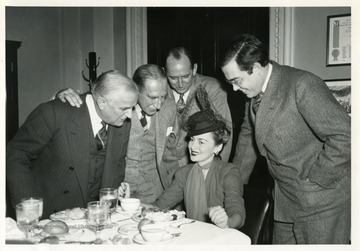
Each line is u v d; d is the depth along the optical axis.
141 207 1.66
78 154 1.64
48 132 1.59
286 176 1.57
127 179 2.05
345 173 1.47
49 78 4.53
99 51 4.06
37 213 1.24
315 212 1.50
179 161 2.28
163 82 1.90
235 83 1.59
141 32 3.69
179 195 1.83
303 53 2.58
